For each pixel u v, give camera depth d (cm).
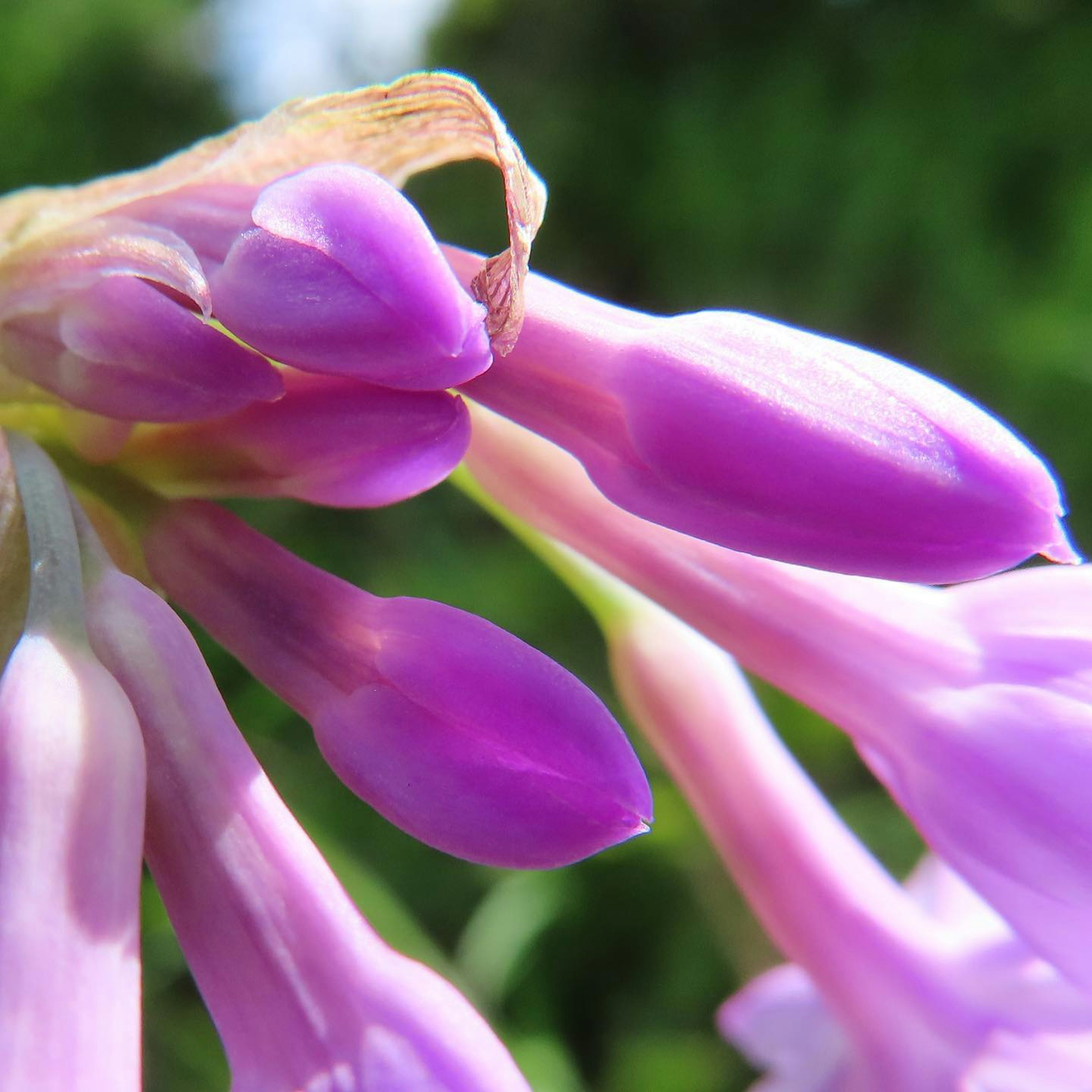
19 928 6
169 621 6
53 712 6
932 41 25
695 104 27
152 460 7
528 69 29
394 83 7
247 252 6
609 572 7
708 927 19
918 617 7
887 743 7
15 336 6
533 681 6
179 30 31
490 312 6
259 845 6
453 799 6
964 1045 7
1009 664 7
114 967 6
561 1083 15
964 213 24
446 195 27
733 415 6
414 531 23
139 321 6
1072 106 24
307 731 19
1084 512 22
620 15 28
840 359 6
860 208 24
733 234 26
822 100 26
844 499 6
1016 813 6
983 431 6
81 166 30
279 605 6
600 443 6
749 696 8
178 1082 16
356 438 6
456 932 19
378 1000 6
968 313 24
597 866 19
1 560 6
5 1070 6
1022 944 7
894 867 18
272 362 6
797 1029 8
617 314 6
